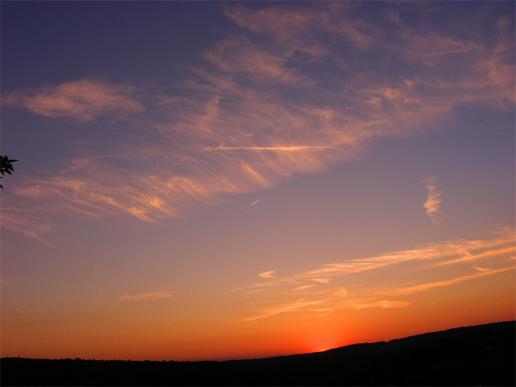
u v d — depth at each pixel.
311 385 40.62
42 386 39.88
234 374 45.69
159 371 45.62
